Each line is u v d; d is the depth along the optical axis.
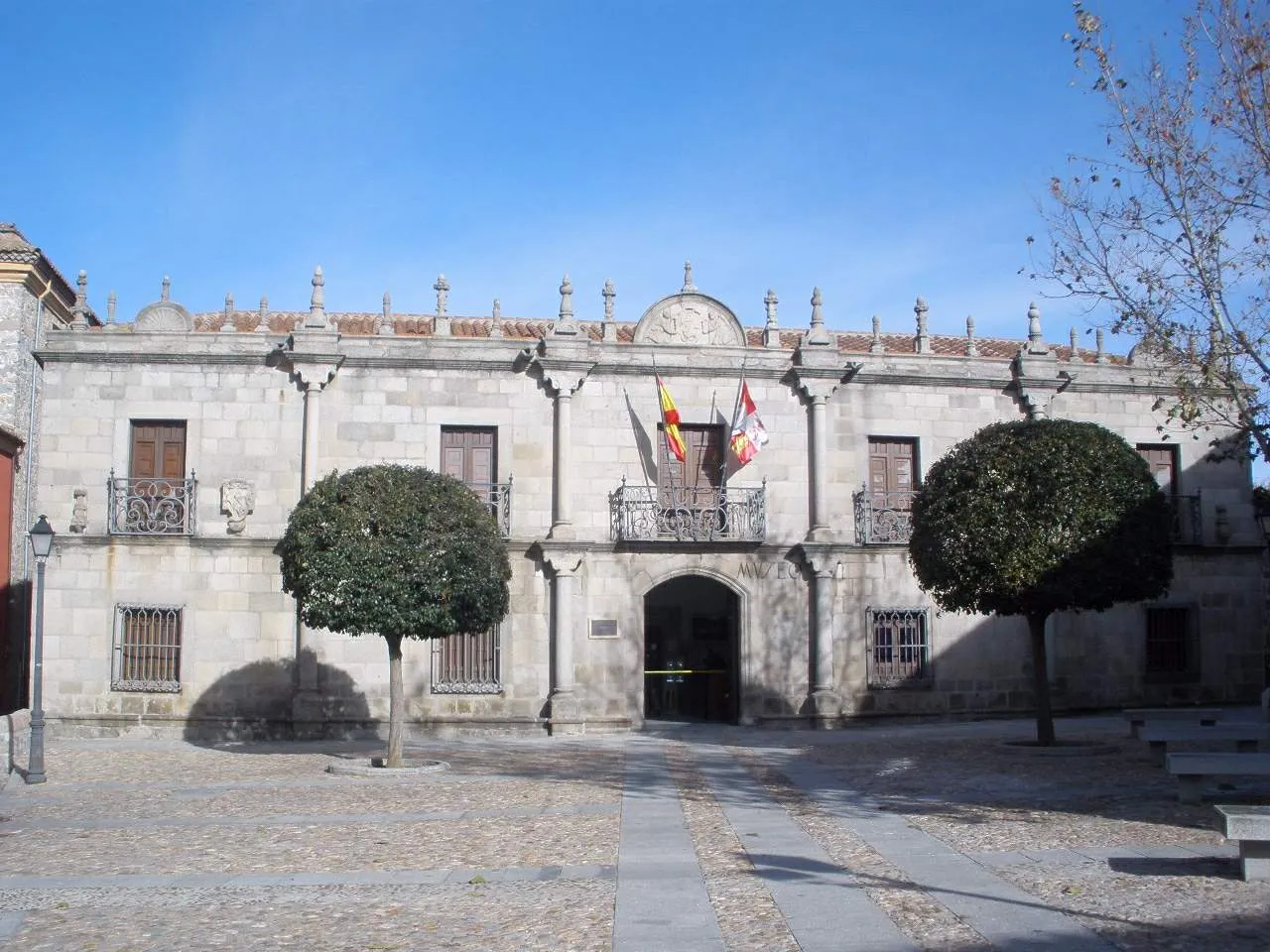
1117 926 8.80
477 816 14.58
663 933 8.90
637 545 26.41
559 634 26.02
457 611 19.83
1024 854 11.50
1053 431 20.05
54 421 26.05
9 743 18.73
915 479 28.12
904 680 27.42
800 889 10.23
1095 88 16.84
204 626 25.72
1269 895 9.62
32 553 25.88
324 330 26.16
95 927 9.42
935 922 9.03
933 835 12.69
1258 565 29.66
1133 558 19.41
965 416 28.36
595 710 26.22
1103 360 29.78
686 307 27.56
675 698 30.45
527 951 8.52
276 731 25.59
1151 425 29.12
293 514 20.25
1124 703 28.53
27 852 12.63
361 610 19.00
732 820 13.98
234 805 15.85
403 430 26.47
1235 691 29.17
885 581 27.58
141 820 14.67
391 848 12.54
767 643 27.02
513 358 26.80
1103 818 13.42
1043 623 20.61
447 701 25.92
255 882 10.96
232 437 26.20
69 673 25.52
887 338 32.00
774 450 27.50
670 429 26.48
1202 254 16.56
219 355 26.20
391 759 19.56
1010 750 20.41
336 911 9.80
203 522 25.95
